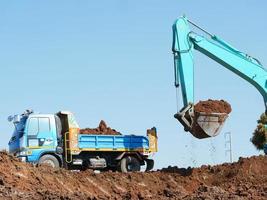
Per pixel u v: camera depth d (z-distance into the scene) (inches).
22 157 1181.1
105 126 1321.4
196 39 1285.7
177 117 1234.0
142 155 1295.5
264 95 1323.8
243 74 1314.0
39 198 818.2
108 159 1274.6
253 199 860.6
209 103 1262.3
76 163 1234.0
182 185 1219.2
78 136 1231.5
